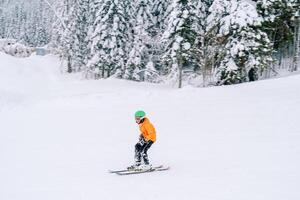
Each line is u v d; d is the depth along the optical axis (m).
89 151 11.90
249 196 6.83
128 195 7.51
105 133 14.65
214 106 18.55
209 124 14.66
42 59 74.44
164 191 7.58
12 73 42.47
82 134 14.64
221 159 9.67
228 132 12.93
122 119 17.41
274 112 15.63
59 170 9.84
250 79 29.64
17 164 10.60
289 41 39.28
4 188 8.47
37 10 115.31
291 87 21.95
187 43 33.69
